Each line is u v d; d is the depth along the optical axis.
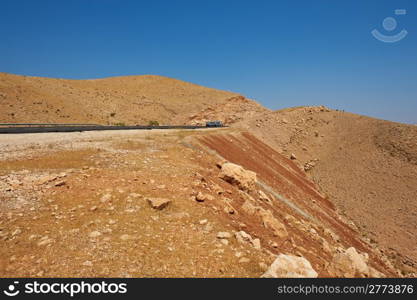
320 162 51.09
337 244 18.34
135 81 114.56
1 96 50.81
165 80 122.56
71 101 66.44
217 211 10.37
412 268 22.67
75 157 15.12
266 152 42.41
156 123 64.75
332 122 66.12
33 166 12.78
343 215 32.94
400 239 27.56
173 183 12.16
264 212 12.37
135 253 6.87
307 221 19.89
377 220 31.33
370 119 62.47
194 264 6.73
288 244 11.00
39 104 55.84
